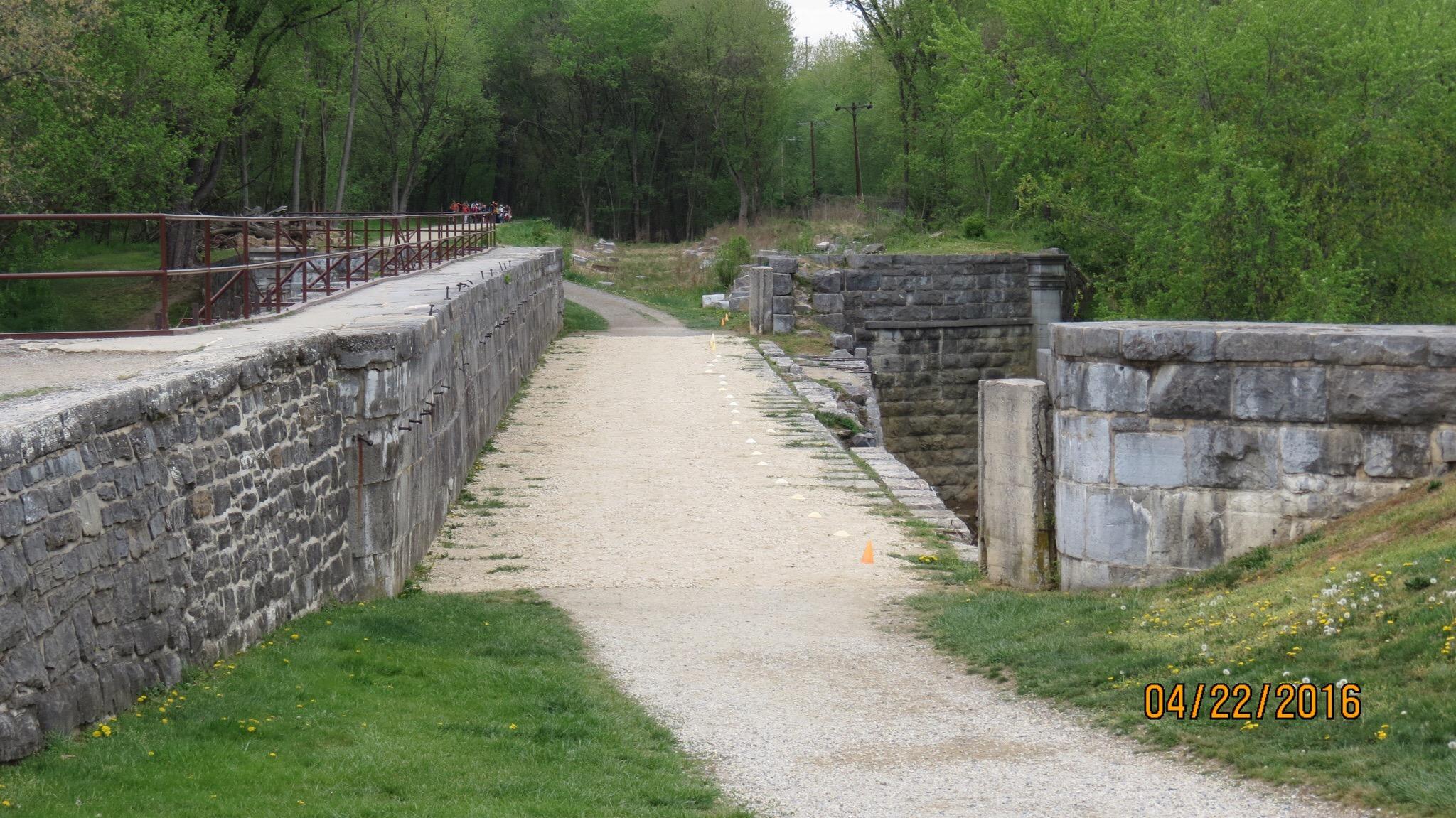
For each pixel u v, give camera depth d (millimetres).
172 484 7934
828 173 84500
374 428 11906
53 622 6328
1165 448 10859
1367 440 10273
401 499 12484
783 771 7008
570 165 80750
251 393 9477
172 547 7852
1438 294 34438
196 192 43594
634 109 80188
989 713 8062
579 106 78875
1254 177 31172
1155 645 8719
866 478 18312
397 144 69125
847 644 10219
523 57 78625
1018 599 11203
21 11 29094
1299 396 10438
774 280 35062
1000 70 42656
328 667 8703
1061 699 8148
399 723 7613
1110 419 11031
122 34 35375
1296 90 34062
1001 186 50562
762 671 9375
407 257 26547
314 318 15172
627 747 7480
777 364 29828
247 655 8742
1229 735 6848
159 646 7578
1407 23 33438
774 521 15609
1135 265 35406
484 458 19438
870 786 6672
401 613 10938
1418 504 9547
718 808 6398
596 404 24484
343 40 51469
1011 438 12023
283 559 9969
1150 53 38625
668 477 18172
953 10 47906
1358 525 9852
